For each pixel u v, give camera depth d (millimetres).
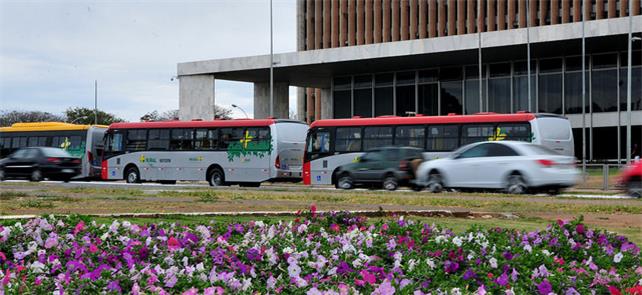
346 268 7230
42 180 38656
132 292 6234
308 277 6973
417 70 56406
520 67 52125
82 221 10031
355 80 59719
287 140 33969
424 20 70875
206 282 6684
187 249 8211
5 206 17969
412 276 7023
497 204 19719
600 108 49500
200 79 61250
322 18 79500
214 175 35094
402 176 29453
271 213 15914
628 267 8281
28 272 7090
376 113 58375
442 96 55281
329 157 33062
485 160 25922
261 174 33781
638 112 48406
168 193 24688
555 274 7047
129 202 20031
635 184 24609
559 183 24734
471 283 7012
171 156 36156
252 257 7672
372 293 6047
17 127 44000
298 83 66750
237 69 58406
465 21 68688
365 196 23250
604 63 49500
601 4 60906
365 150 32406
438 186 26953
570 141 30141
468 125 30547
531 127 29422
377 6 74438
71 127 42188
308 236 9695
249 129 34219
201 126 35531
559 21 62938
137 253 8000
